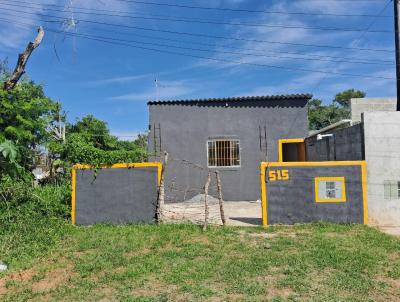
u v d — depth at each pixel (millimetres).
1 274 6516
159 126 15398
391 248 7516
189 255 7176
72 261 7082
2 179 9875
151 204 10297
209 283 5824
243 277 6035
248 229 9344
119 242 8258
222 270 6344
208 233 8906
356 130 10258
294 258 6879
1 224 8977
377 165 9766
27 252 7660
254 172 15266
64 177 13234
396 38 12367
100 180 10438
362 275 6098
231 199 15180
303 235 8633
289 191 9844
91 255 7359
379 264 6602
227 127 15391
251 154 15312
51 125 18359
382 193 9734
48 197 10883
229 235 8750
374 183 9758
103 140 19062
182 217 11133
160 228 9469
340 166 9836
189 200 15016
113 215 10344
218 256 7082
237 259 6914
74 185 10469
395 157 9734
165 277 6070
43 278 6305
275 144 15305
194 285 5734
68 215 10672
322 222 9648
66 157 12516
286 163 9875
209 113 15461
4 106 8758
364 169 9766
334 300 5141
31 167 10797
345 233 8812
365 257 6914
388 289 5551
